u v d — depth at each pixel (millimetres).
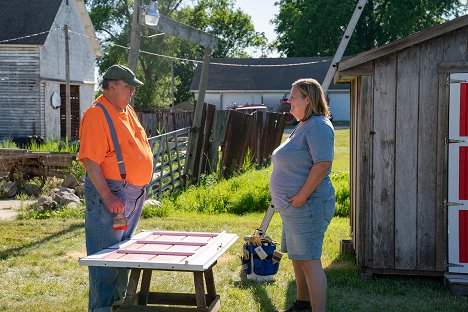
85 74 37031
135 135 5105
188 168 14625
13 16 32500
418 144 7027
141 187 5137
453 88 6891
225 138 15766
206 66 14594
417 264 7078
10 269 7582
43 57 31625
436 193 7012
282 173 5223
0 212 12266
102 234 5031
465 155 6887
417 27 59938
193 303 5547
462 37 6910
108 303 5043
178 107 58938
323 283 5207
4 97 31594
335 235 9602
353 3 61281
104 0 59906
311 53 62969
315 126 5113
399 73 7027
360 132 7121
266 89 56281
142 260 4508
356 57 7008
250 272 6957
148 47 58531
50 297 6422
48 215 11531
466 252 6902
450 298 6414
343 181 14539
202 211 12320
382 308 6035
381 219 7125
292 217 5195
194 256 4617
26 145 27078
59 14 33406
